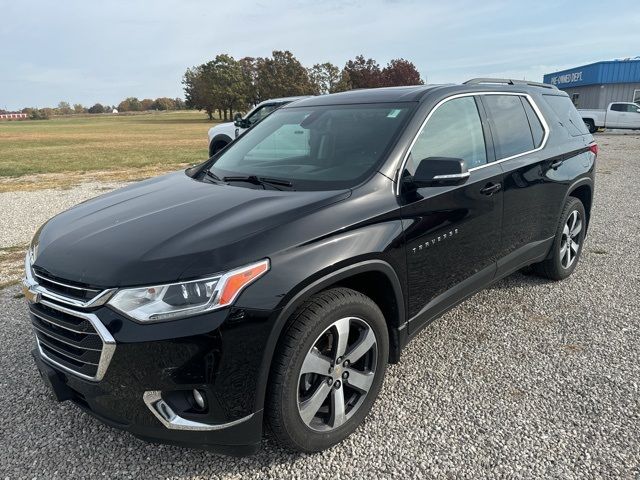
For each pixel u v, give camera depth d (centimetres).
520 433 268
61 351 234
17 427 282
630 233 647
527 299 440
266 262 221
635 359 338
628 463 244
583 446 256
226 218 246
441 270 311
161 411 215
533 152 404
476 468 244
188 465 252
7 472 248
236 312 212
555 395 300
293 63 7881
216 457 257
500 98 393
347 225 251
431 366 336
